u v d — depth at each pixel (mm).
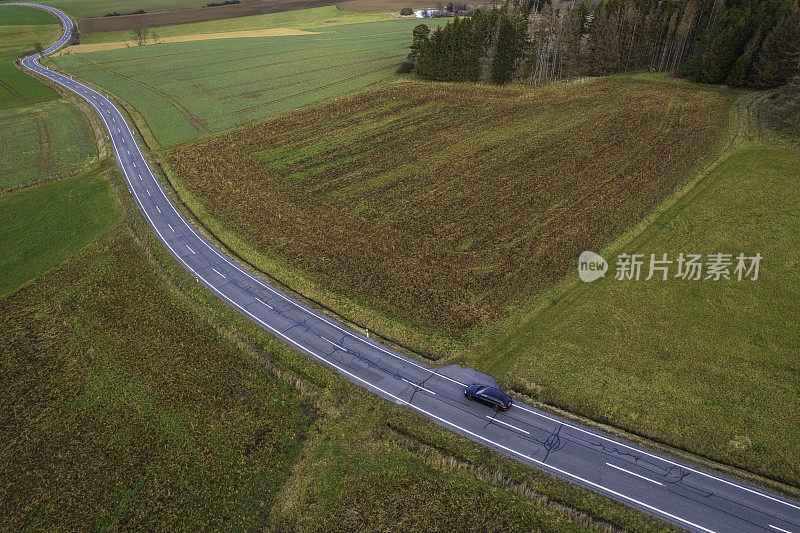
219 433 33969
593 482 29719
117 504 29828
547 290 46562
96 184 73000
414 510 28703
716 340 39812
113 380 38562
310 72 124875
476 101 98312
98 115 100125
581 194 62219
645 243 52688
